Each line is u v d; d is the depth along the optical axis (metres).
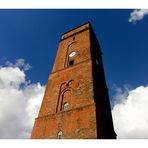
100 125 13.96
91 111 13.98
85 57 20.11
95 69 20.14
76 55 21.64
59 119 15.26
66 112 15.37
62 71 20.33
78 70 18.88
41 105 17.80
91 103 14.59
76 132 13.30
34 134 15.39
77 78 18.02
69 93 17.34
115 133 19.06
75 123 14.00
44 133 14.98
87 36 23.59
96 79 18.81
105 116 17.83
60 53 23.98
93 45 24.47
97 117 13.84
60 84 18.81
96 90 17.00
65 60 21.94
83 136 12.65
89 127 12.99
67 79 18.78
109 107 20.72
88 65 18.66
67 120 14.70
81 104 15.19
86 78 17.25
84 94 15.85
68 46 24.39
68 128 14.05
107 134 16.06
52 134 14.49
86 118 13.75
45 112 16.81
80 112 14.51
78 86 17.12
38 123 16.17
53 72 21.14
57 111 16.33
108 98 21.92
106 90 22.44
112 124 19.02
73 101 16.08
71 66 20.02
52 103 17.30
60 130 14.37
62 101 17.05
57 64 22.19
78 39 24.31
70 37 25.89
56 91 18.33
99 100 17.19
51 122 15.50
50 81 20.11
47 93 18.78
